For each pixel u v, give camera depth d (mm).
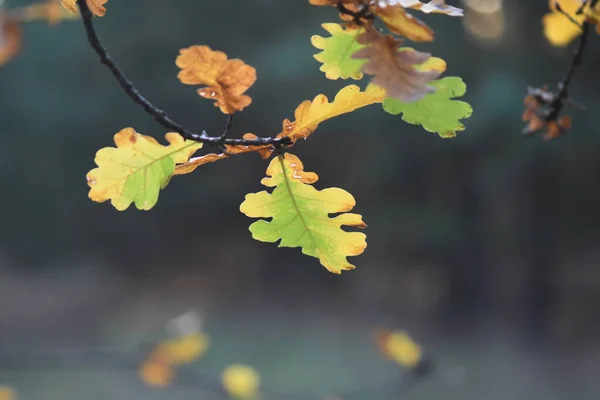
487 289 15938
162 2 13820
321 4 809
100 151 907
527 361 12414
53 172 16312
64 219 17281
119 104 14742
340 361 12195
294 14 13734
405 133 13734
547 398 10461
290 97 13211
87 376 10914
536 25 12719
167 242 18047
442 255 16234
